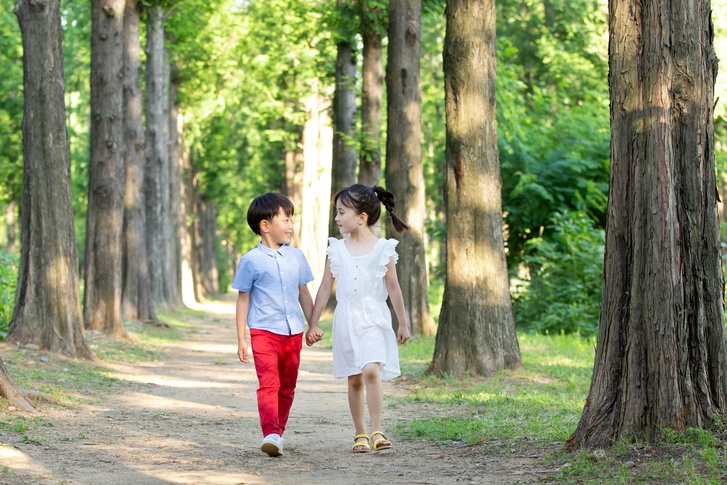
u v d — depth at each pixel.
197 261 41.84
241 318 5.61
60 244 11.43
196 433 6.50
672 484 4.14
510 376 9.84
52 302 11.34
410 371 10.98
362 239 5.78
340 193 5.83
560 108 22.78
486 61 10.28
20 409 6.80
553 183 19.83
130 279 20.47
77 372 10.17
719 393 4.90
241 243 65.50
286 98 28.12
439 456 5.48
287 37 23.20
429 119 30.94
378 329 5.66
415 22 15.93
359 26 19.14
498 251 10.28
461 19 10.23
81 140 37.41
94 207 15.63
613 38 5.16
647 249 4.94
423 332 16.39
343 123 22.69
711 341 4.93
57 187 11.43
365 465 5.15
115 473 4.73
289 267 5.67
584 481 4.41
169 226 28.58
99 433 6.18
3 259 15.16
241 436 6.43
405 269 16.39
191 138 35.69
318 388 10.09
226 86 29.89
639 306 4.96
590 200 19.14
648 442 4.85
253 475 4.77
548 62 27.75
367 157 19.31
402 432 6.54
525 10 30.09
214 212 54.47
